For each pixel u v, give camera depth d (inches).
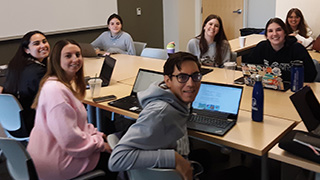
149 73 95.2
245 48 166.7
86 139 70.6
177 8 259.4
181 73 57.3
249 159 106.7
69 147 67.6
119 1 229.1
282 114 78.7
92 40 219.0
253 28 263.9
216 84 79.0
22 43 98.9
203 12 285.6
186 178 55.9
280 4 191.3
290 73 102.2
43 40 101.7
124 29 237.3
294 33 169.9
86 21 209.6
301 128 69.4
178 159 55.0
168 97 57.5
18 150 58.2
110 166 55.4
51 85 69.7
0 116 94.2
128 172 59.9
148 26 257.0
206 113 78.4
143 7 248.7
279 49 105.6
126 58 155.9
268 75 96.5
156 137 55.6
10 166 66.2
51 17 191.0
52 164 68.1
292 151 58.0
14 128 93.1
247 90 98.4
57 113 66.6
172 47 137.1
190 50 143.2
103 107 91.1
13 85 95.3
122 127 134.6
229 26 285.4
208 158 104.3
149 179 55.9
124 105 89.4
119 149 54.6
